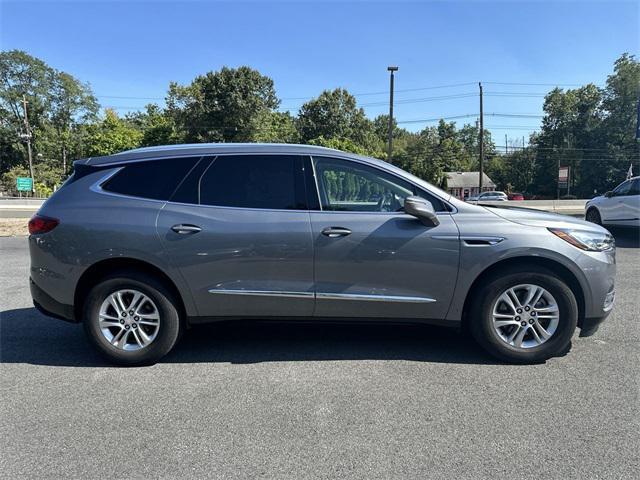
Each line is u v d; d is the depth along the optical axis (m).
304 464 2.75
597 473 2.66
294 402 3.52
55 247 4.16
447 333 5.09
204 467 2.73
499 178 85.00
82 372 4.12
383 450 2.89
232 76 51.19
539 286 4.11
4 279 8.11
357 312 4.17
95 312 4.18
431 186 4.25
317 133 72.75
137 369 4.18
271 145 4.37
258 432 3.11
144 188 4.24
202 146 4.38
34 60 75.44
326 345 4.74
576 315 4.12
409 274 4.08
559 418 3.26
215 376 4.00
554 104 71.69
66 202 4.25
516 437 3.03
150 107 74.00
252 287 4.12
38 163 75.31
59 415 3.35
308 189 4.20
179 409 3.43
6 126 73.94
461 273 4.07
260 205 4.16
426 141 94.75
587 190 66.50
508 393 3.64
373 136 77.81
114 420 3.28
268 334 5.09
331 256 4.07
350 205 4.21
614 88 62.81
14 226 17.50
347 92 73.75
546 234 4.07
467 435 3.05
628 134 61.66
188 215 4.12
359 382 3.86
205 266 4.11
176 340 4.26
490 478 2.62
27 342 4.91
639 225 12.03
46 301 4.25
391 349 4.62
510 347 4.18
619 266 8.96
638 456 2.82
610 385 3.78
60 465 2.76
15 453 2.89
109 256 4.10
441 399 3.55
